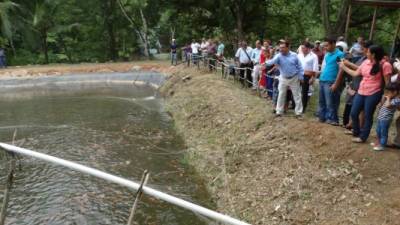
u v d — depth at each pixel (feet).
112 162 38.37
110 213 28.63
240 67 51.67
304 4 92.58
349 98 29.04
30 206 30.01
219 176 31.42
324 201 23.52
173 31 124.77
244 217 25.44
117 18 120.88
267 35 107.86
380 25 92.84
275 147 30.27
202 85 55.93
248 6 92.94
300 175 26.08
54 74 95.40
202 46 75.41
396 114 35.24
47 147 43.37
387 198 21.66
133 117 55.93
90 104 66.64
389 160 24.21
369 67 25.14
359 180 23.66
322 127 29.60
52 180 34.42
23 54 122.72
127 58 123.54
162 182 33.27
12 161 14.75
